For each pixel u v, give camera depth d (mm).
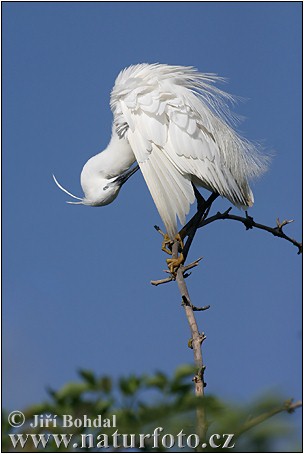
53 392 4559
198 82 12516
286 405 4496
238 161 11883
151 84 12297
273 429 4445
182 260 9969
